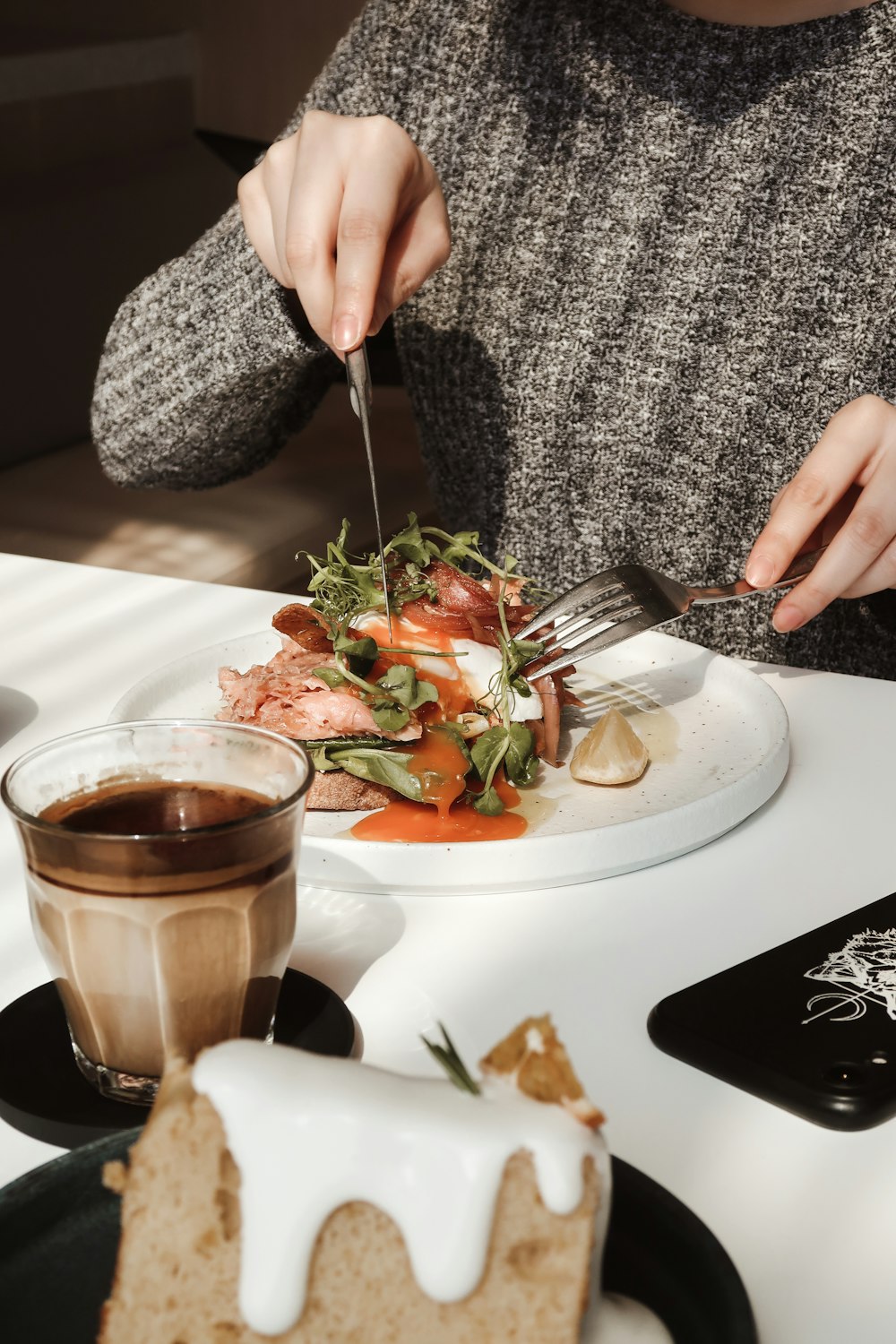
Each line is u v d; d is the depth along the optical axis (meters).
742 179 1.41
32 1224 0.42
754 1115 0.55
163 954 0.51
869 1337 0.44
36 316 2.69
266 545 2.36
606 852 0.75
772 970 0.63
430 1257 0.36
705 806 0.79
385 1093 0.38
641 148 1.45
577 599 0.98
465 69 1.53
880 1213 0.49
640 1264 0.41
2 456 2.64
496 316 1.55
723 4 1.38
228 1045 0.40
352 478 2.67
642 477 1.51
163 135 3.12
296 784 0.56
